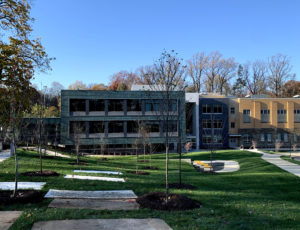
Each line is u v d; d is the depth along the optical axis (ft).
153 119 143.84
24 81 39.55
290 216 28.96
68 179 42.60
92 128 140.56
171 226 23.38
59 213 25.34
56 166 59.26
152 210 28.40
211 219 25.99
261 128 183.93
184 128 145.69
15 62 41.04
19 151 80.64
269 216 28.43
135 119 142.72
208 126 176.76
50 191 34.09
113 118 141.79
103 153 126.00
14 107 33.86
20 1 50.96
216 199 35.04
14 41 47.42
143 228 22.57
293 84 261.03
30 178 41.96
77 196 32.68
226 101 179.22
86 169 59.88
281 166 81.00
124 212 27.07
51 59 52.54
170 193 35.37
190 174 66.08
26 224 21.94
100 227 22.27
